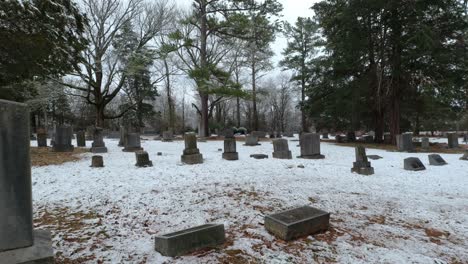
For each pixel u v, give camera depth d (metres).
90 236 3.74
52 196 5.69
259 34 24.72
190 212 4.72
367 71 21.11
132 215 4.57
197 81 23.12
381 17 18.59
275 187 6.53
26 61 9.45
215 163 10.23
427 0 16.77
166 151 14.82
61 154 12.77
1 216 2.48
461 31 17.84
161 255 3.21
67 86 24.11
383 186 7.06
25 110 2.58
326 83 24.02
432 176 8.54
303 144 12.30
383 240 3.83
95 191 6.07
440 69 17.69
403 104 20.89
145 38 25.94
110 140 24.47
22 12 8.38
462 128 42.53
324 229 4.06
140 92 38.31
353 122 23.83
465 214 5.01
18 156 2.55
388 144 20.23
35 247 2.61
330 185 6.93
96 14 23.16
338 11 20.94
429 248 3.65
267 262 3.12
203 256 3.21
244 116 58.72
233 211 4.79
